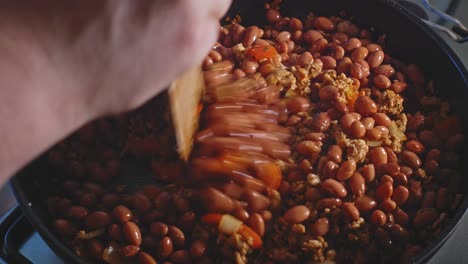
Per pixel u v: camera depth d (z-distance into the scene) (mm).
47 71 207
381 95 419
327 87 415
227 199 362
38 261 376
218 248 361
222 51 443
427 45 428
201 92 375
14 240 374
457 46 467
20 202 339
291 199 379
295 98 416
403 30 443
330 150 386
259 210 365
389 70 436
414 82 436
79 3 201
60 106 216
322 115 403
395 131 407
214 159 371
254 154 375
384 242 354
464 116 397
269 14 479
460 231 374
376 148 389
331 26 468
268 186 372
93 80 215
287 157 388
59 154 400
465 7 489
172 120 314
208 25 221
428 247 313
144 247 363
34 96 208
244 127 382
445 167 392
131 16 205
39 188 389
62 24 202
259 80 417
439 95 430
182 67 223
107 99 224
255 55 433
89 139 405
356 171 382
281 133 397
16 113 207
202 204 373
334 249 362
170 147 360
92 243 362
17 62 202
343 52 446
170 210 375
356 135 395
